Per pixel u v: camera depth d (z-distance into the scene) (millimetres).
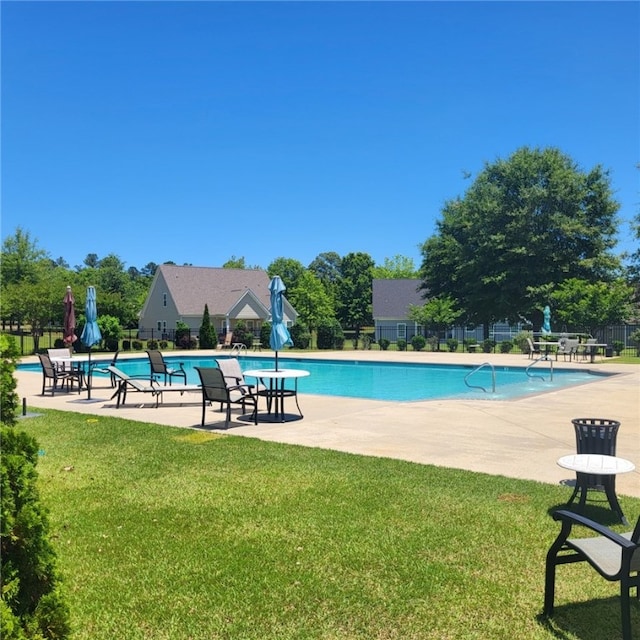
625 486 5898
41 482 5832
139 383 12148
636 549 2887
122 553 4152
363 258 80188
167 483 5812
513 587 3689
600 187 39969
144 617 3305
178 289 45969
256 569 3900
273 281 11039
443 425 9055
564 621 3307
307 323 52656
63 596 2178
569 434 8305
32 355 27406
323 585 3682
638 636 3150
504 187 41781
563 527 3336
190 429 8695
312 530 4578
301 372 10148
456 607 3438
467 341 32156
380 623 3258
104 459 6797
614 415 9984
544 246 38688
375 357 26047
